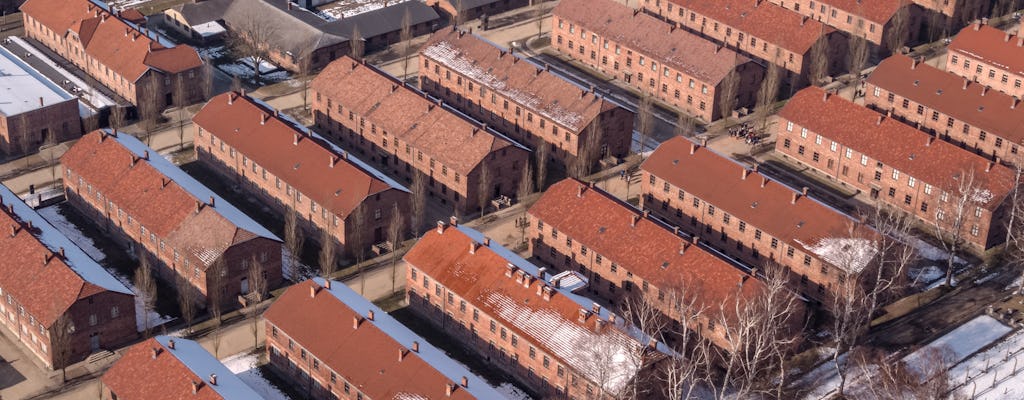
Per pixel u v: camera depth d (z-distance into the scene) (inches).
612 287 7322.8
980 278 7706.7
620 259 7209.6
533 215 7701.8
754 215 7647.6
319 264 7746.1
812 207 7509.8
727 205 7785.4
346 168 7869.1
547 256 7741.1
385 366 6171.3
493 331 6766.7
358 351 6284.5
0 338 6998.0
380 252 7839.6
